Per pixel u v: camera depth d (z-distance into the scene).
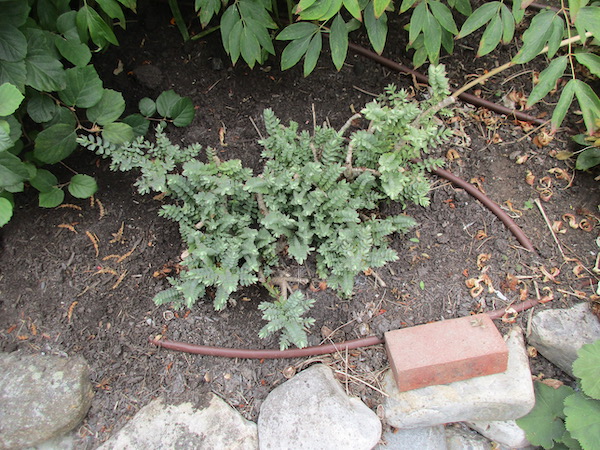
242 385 1.86
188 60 2.25
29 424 1.71
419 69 2.35
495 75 2.37
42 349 1.87
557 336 1.89
